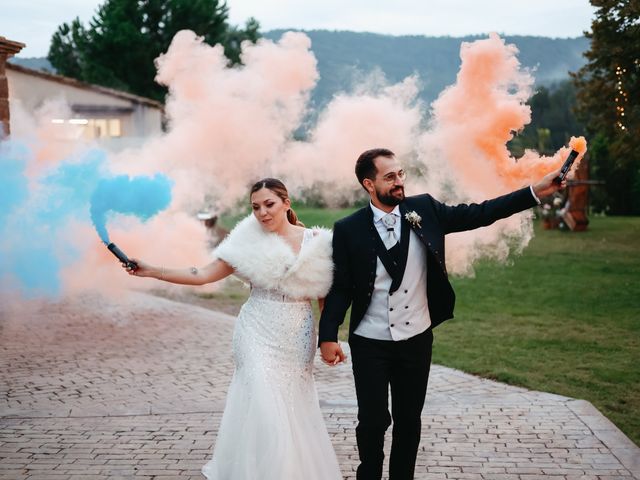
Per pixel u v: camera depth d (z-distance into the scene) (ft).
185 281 11.55
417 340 11.23
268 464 10.50
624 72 50.29
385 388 11.12
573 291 35.22
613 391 18.89
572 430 15.47
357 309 11.35
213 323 29.27
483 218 11.22
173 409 17.54
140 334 27.02
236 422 11.25
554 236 61.62
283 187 11.83
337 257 11.51
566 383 19.70
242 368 11.43
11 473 13.43
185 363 22.58
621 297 33.32
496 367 21.45
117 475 13.32
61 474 13.38
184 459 14.11
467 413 16.78
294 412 11.27
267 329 11.46
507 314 30.22
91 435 15.60
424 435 15.34
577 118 59.06
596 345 24.26
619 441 14.78
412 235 11.25
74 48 112.27
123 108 70.18
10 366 22.22
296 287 11.46
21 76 64.59
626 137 52.85
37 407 17.84
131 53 101.14
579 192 65.82
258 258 11.39
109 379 20.65
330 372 21.07
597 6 50.03
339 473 11.57
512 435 15.24
